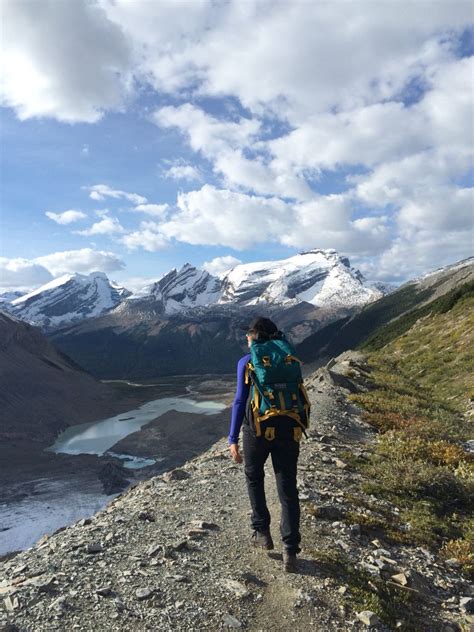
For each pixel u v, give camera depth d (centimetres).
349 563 339
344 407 975
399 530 430
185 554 332
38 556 333
